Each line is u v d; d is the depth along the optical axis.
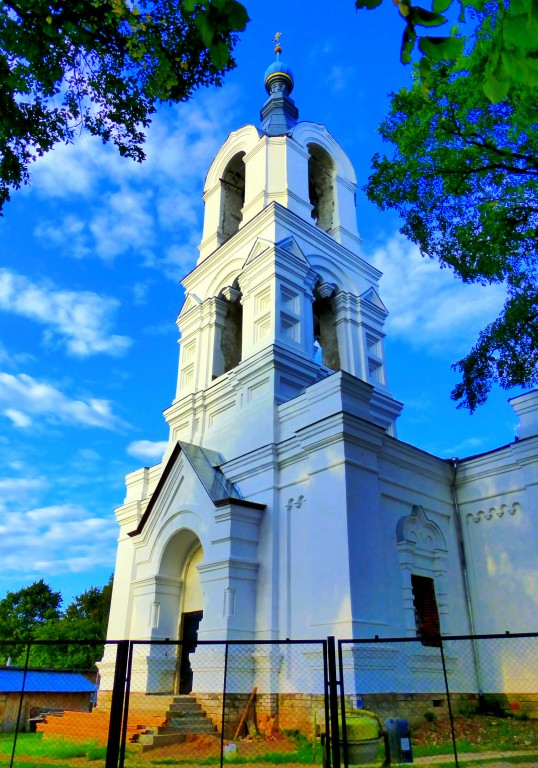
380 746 10.50
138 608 19.42
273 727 14.22
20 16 8.95
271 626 15.51
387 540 16.44
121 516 23.80
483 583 17.84
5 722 22.28
